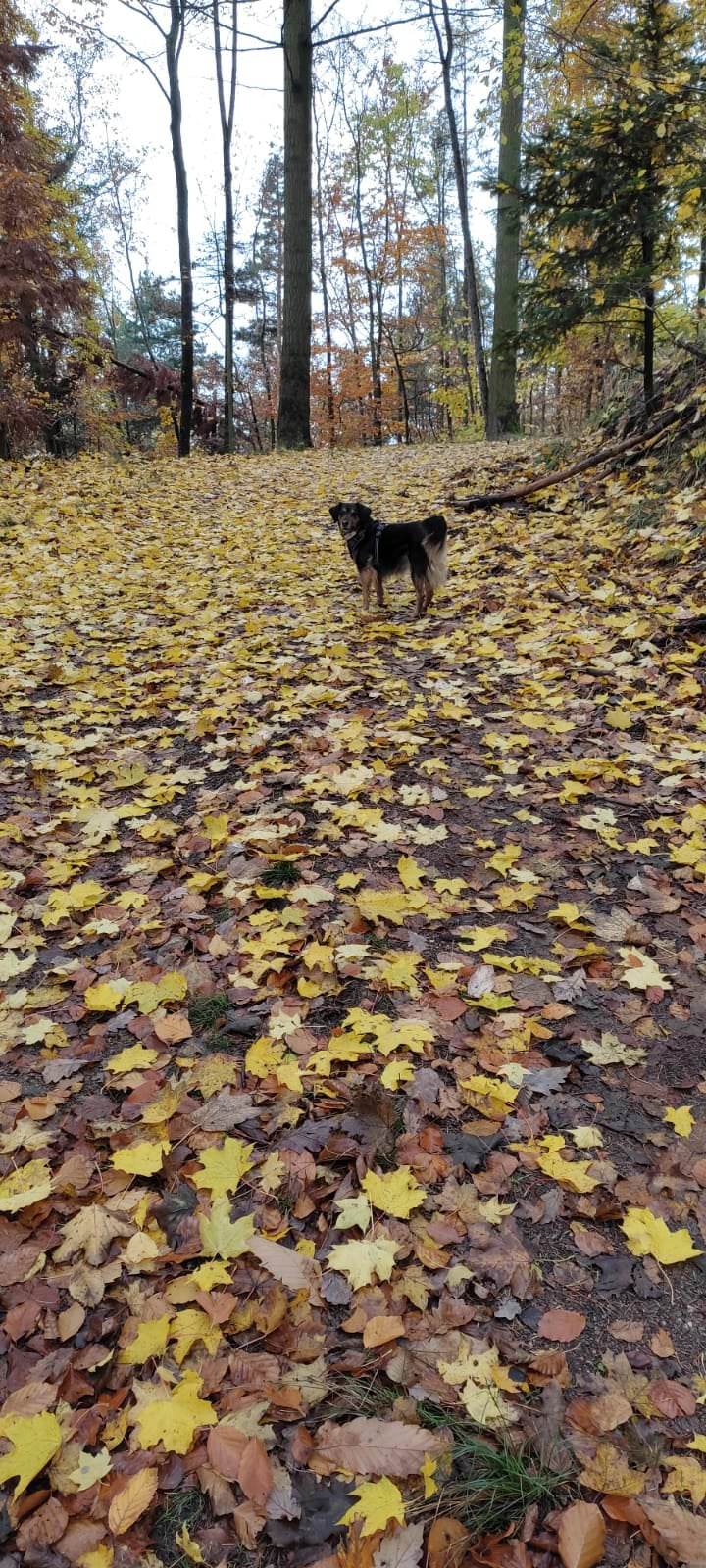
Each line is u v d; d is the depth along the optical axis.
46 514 10.62
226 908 3.26
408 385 41.78
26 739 4.99
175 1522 1.45
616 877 3.35
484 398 17.95
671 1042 2.53
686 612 5.57
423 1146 2.18
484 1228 1.96
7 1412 1.56
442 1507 1.44
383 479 12.15
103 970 2.97
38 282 14.25
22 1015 2.77
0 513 10.53
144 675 5.93
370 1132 2.21
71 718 5.24
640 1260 1.91
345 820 3.75
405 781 4.20
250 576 8.23
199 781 4.38
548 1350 1.69
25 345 16.08
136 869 3.58
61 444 20.45
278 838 3.66
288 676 5.68
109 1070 2.49
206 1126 2.26
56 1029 2.69
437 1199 2.03
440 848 3.59
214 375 38.62
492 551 8.02
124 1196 2.07
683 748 4.22
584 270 8.48
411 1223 1.97
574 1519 1.38
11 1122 2.33
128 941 3.11
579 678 5.19
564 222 7.91
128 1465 1.51
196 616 7.15
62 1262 1.91
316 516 10.54
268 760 4.45
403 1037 2.47
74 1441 1.54
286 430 17.50
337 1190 2.06
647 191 7.52
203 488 12.88
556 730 4.59
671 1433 1.55
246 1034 2.62
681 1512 1.41
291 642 6.46
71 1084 2.47
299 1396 1.61
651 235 7.85
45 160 15.58
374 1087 2.39
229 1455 1.49
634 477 8.13
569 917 3.05
